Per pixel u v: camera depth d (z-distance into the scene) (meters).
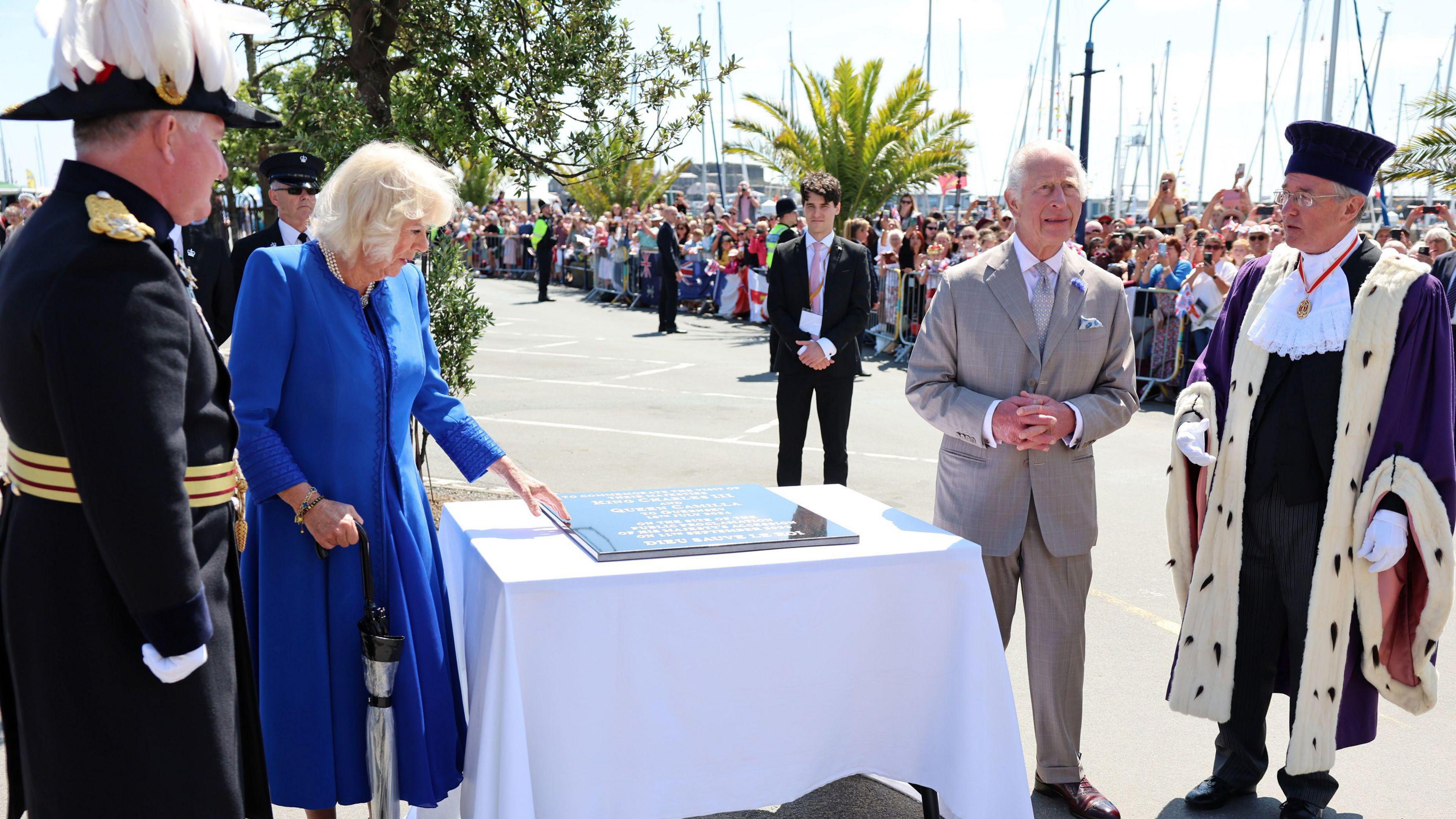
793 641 2.58
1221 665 3.21
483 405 9.63
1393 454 2.93
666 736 2.49
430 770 2.53
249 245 4.60
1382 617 3.01
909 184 21.47
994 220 14.72
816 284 5.49
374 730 2.39
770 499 3.10
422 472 6.86
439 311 5.61
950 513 3.25
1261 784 3.43
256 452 2.37
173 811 1.91
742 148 21.91
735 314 17.64
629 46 5.94
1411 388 2.92
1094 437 3.08
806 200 5.42
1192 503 3.38
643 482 6.84
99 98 1.81
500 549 2.59
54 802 1.87
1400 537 2.89
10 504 1.91
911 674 2.75
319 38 6.12
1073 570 3.18
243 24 2.10
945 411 3.15
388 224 2.38
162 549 1.76
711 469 7.23
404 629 2.51
